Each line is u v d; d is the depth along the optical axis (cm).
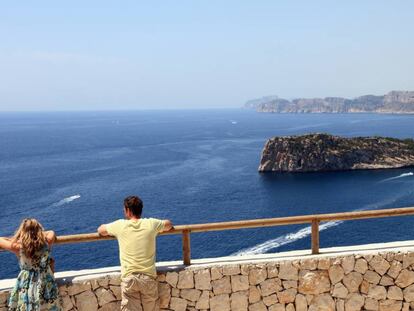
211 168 10944
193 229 786
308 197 7962
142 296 710
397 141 13262
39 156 13838
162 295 773
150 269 712
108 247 4669
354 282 823
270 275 799
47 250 645
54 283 654
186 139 19438
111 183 8975
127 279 700
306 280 809
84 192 8119
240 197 7794
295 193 8331
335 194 8275
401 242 887
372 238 5216
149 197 7650
